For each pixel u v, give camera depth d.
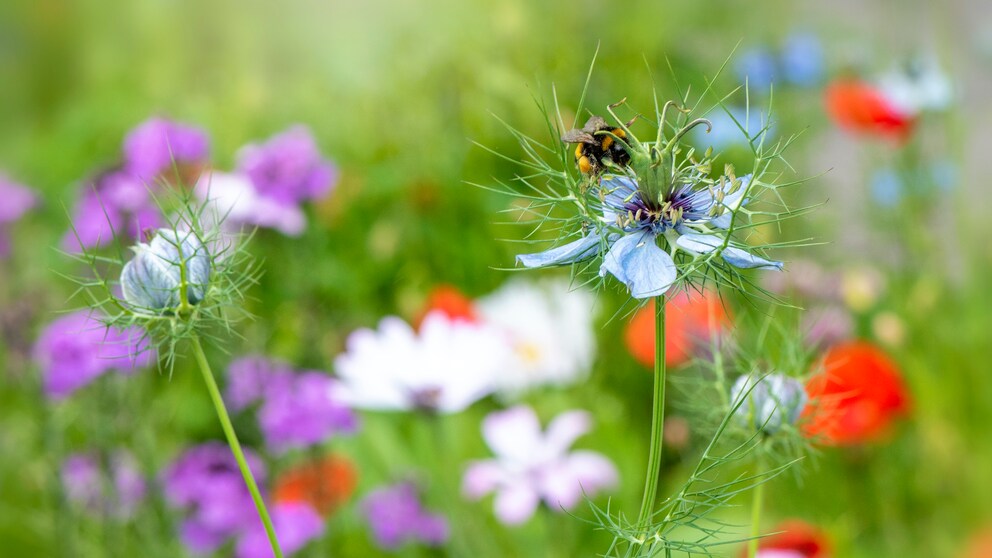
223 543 0.65
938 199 0.95
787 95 1.02
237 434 0.69
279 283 0.83
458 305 0.77
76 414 0.70
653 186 0.44
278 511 0.64
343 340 0.82
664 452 0.78
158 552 0.67
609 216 0.44
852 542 0.71
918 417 0.78
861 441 0.68
